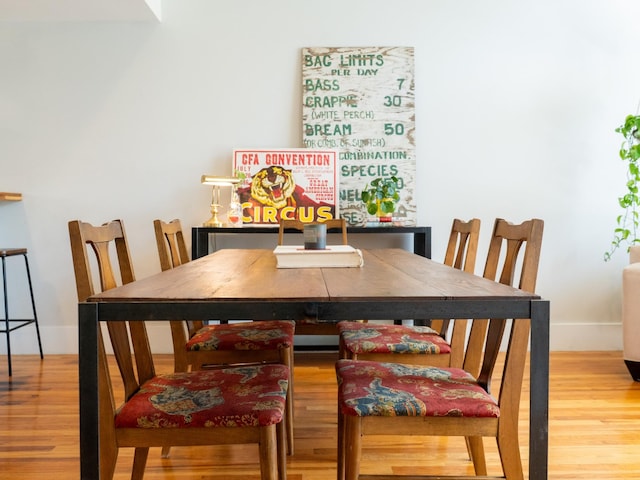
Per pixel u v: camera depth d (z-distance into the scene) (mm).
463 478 1278
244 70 3504
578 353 3494
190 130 3506
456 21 3533
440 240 3566
